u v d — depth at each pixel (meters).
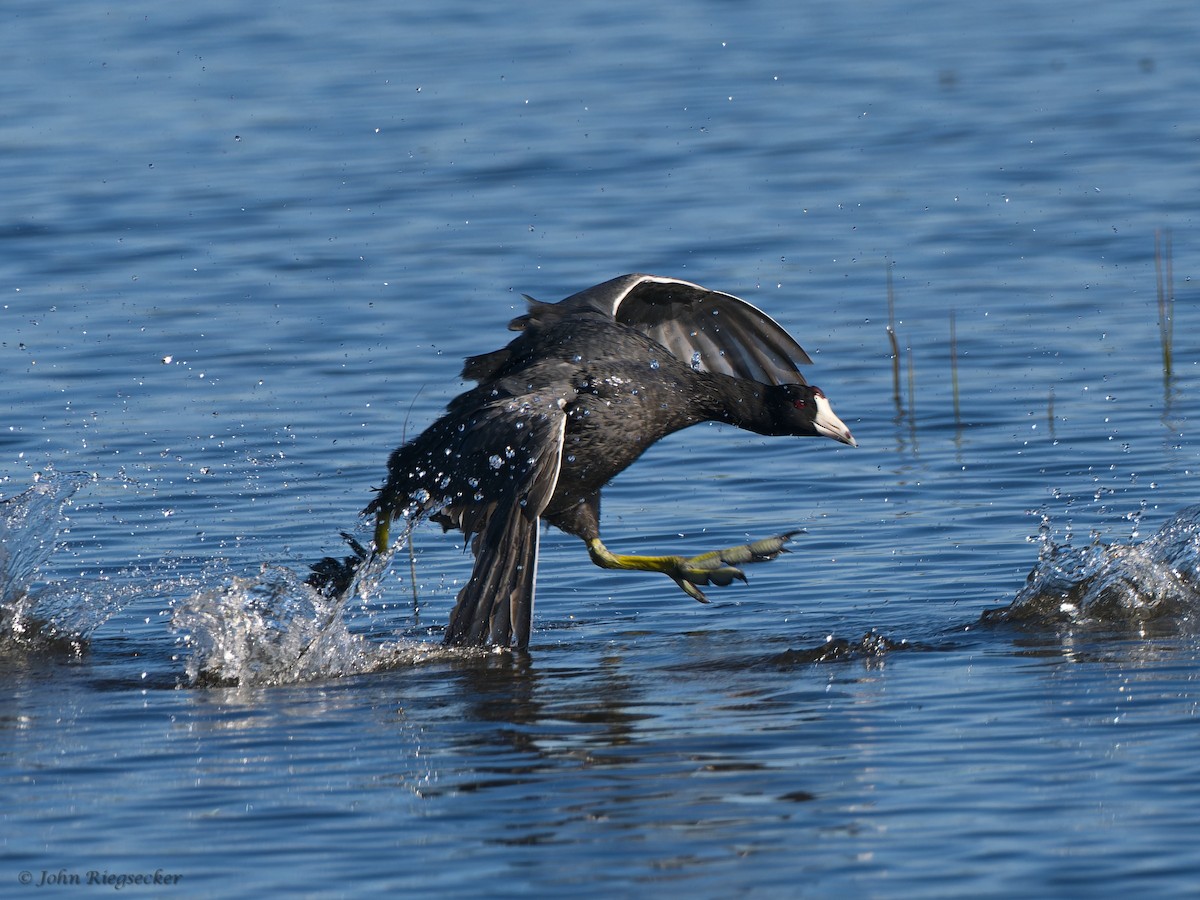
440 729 9.09
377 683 10.20
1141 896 6.51
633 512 13.98
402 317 19.08
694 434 16.14
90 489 14.24
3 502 12.81
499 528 10.40
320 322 18.95
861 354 17.92
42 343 18.39
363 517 12.03
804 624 11.16
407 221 22.86
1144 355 17.44
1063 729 8.54
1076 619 10.91
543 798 7.87
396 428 15.79
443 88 29.89
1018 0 37.06
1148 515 12.94
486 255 21.25
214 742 8.93
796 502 14.01
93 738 9.05
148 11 36.47
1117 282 19.83
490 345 18.00
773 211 22.97
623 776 8.16
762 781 8.00
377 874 7.00
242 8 36.84
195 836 7.48
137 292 20.14
